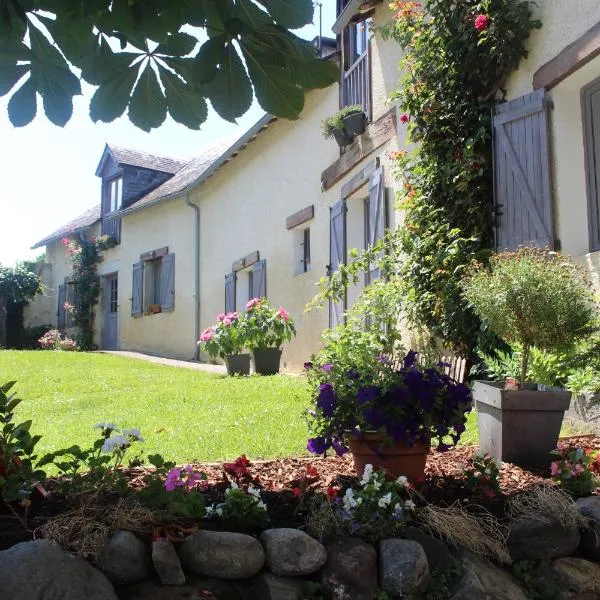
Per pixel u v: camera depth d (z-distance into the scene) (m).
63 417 6.19
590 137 5.52
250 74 2.07
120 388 8.66
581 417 4.59
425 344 7.09
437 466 3.58
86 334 20.56
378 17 8.85
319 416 3.25
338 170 9.96
